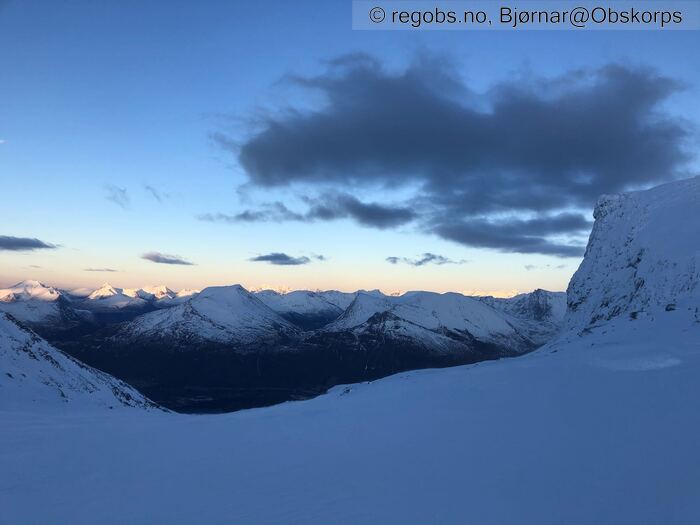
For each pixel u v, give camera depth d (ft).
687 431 52.85
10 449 81.05
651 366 87.92
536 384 90.89
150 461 69.51
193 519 44.91
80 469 66.85
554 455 52.47
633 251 206.39
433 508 42.27
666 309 143.74
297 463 61.26
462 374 123.34
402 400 99.76
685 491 39.09
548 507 39.93
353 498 46.60
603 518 36.68
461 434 66.03
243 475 58.08
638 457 48.11
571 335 205.36
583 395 76.54
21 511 50.03
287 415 103.71
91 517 47.50
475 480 48.21
